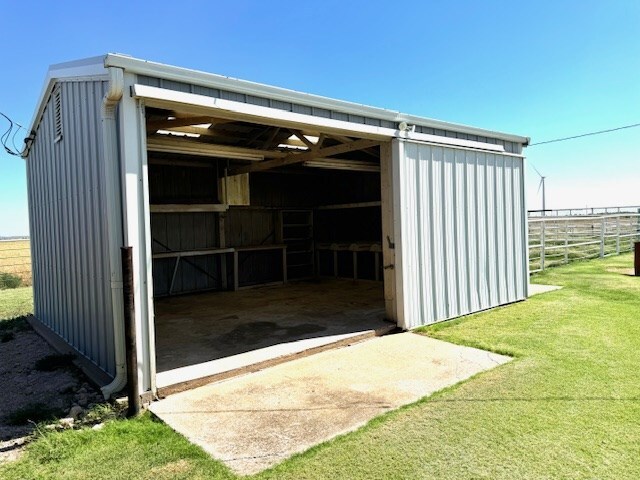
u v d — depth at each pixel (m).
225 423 2.63
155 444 2.38
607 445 2.21
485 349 4.00
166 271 7.67
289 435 2.45
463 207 5.54
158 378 3.30
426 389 3.08
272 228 9.36
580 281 7.85
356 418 2.64
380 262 8.67
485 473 2.00
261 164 7.22
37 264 6.16
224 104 3.41
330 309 6.04
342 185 9.67
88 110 3.73
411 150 4.91
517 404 2.74
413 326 4.89
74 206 4.28
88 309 4.03
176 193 7.80
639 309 5.51
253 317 5.66
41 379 3.67
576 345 3.99
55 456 2.27
